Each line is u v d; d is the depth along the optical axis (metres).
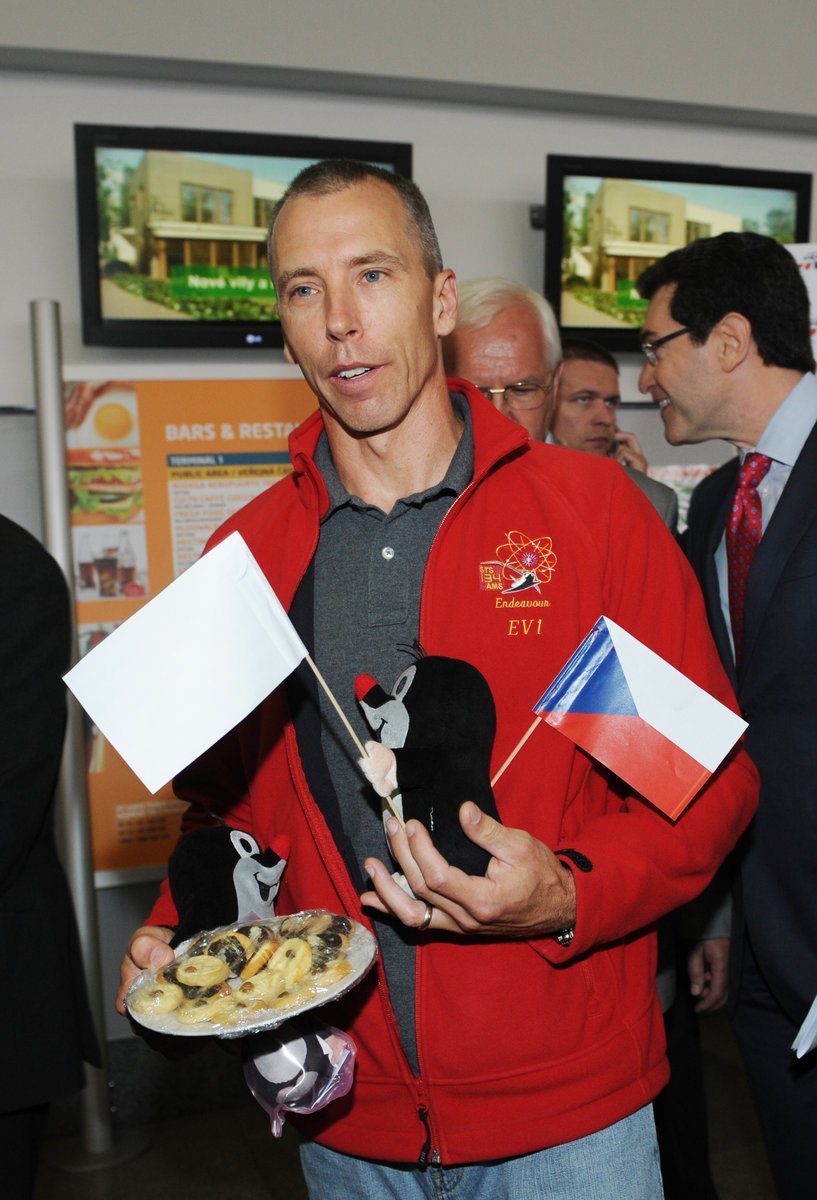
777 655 1.74
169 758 1.04
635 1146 1.19
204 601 1.06
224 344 3.07
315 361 1.19
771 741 1.75
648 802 1.18
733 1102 3.06
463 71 3.11
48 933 1.58
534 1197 1.16
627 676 1.14
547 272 3.28
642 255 3.35
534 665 1.17
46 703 1.53
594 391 2.76
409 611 1.21
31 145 3.00
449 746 1.09
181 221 3.01
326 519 1.27
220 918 1.17
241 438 2.99
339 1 3.00
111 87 3.03
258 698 1.07
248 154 3.04
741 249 1.96
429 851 1.00
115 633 1.05
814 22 3.41
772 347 1.94
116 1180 2.80
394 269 1.17
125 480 2.92
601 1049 1.16
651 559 1.23
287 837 1.24
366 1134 1.21
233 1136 3.00
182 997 1.00
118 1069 3.08
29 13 2.81
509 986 1.14
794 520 1.78
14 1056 1.51
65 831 2.77
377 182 1.19
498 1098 1.15
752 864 1.78
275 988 0.99
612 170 3.28
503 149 3.33
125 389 2.92
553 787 1.16
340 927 1.06
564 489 1.24
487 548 1.21
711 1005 2.08
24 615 1.53
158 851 2.91
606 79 3.22
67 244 3.04
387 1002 1.16
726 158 3.53
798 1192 1.82
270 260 1.25
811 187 3.47
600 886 1.08
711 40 3.31
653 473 3.37
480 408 1.29
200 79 3.05
